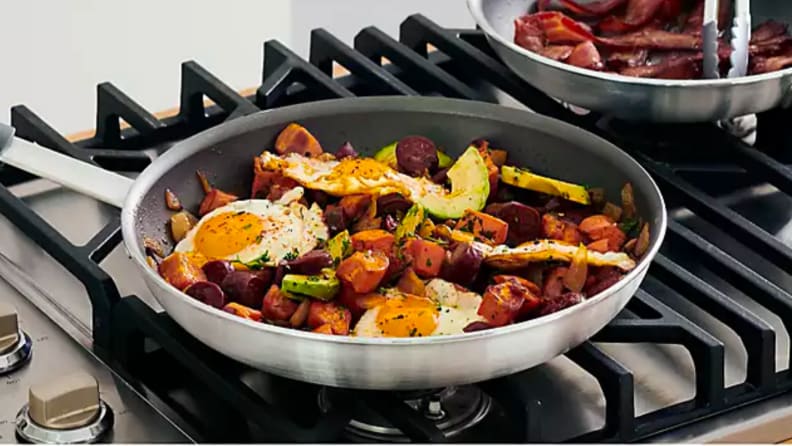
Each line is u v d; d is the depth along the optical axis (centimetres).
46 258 108
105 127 125
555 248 98
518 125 112
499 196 109
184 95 126
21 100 184
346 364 85
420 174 111
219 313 86
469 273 96
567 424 92
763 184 121
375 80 127
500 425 91
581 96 117
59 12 198
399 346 83
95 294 96
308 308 93
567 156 109
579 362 91
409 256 96
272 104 126
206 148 108
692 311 103
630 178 104
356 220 105
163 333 93
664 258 102
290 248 100
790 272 106
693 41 129
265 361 87
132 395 92
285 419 87
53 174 104
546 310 92
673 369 97
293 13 201
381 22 197
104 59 191
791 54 128
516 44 131
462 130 113
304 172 107
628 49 129
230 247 100
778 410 93
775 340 97
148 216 103
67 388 86
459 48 132
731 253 111
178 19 201
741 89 113
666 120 117
